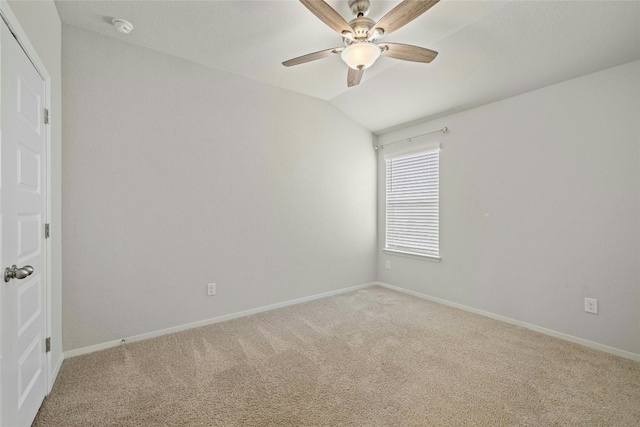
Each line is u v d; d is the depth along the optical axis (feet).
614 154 7.39
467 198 10.63
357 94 11.43
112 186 7.80
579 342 7.97
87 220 7.47
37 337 5.18
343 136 13.01
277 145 10.96
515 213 9.32
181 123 8.89
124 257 7.98
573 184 8.09
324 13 5.60
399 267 13.24
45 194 5.60
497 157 9.78
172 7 6.65
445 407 5.39
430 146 11.79
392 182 13.60
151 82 8.39
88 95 7.48
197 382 6.17
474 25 7.09
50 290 5.81
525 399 5.61
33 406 4.95
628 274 7.20
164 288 8.62
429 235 11.98
